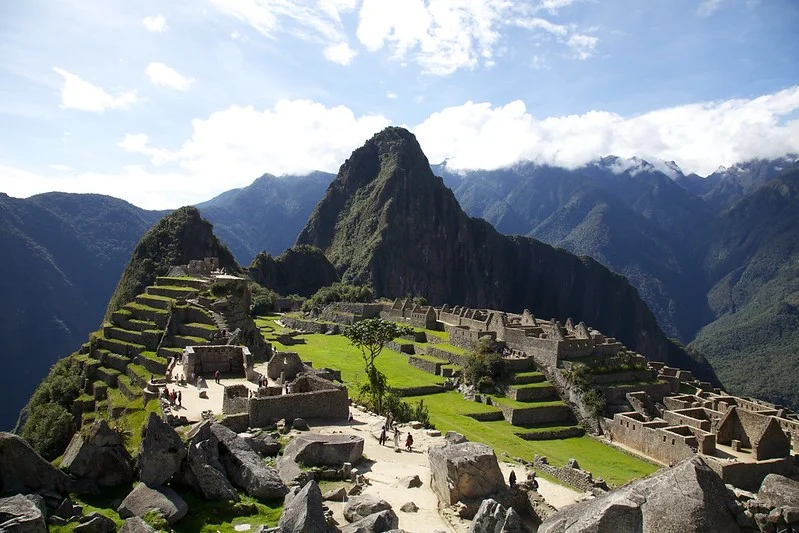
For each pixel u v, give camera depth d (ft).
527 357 243.81
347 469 79.61
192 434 76.64
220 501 61.93
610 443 196.54
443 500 73.26
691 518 39.63
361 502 64.54
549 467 126.11
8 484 57.93
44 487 59.72
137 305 261.44
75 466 63.31
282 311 495.41
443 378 246.47
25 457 59.41
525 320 342.44
